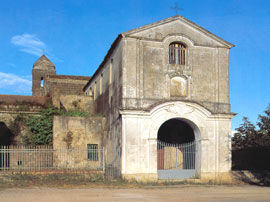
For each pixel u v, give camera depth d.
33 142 27.25
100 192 16.98
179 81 23.73
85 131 26.39
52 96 31.34
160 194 16.72
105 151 26.03
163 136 27.22
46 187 18.45
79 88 43.22
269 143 24.25
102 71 30.66
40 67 56.00
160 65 23.23
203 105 23.28
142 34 23.06
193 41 24.08
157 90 22.95
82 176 21.33
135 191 17.75
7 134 27.52
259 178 23.48
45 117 28.22
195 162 23.69
